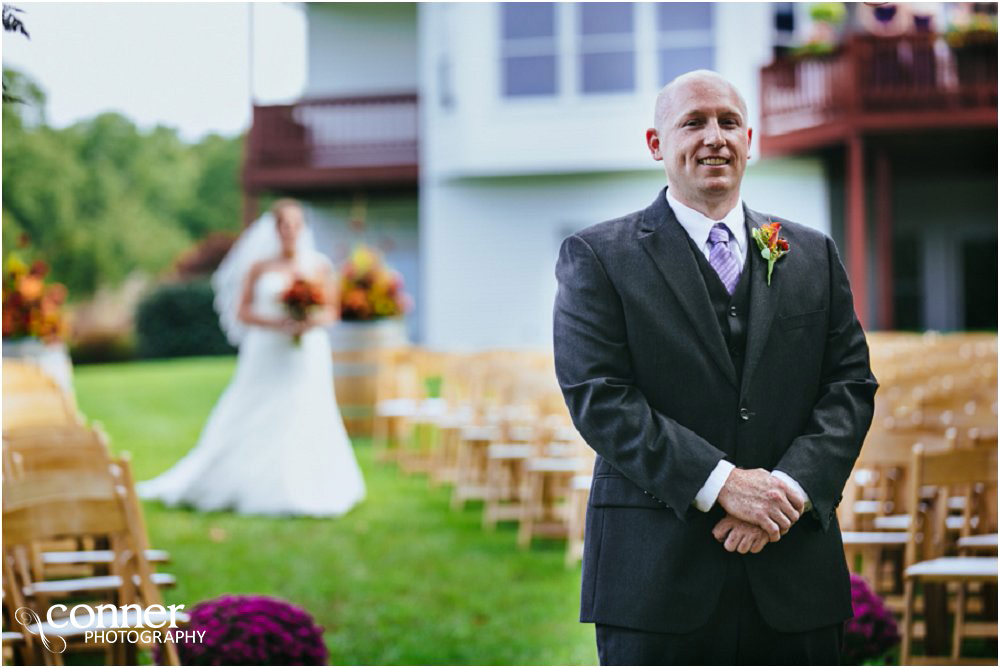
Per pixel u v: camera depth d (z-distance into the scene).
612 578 3.21
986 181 20.67
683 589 3.14
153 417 14.93
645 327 3.24
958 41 17.42
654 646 3.16
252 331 9.62
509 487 9.38
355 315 13.68
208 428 9.70
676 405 3.23
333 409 9.78
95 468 5.85
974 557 5.53
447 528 8.87
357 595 6.94
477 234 19.14
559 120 18.25
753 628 3.17
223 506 9.45
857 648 4.59
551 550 8.16
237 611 4.48
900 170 20.09
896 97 17.55
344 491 9.59
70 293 32.72
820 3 19.06
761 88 18.17
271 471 9.39
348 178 21.00
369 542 8.36
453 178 19.17
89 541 6.31
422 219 20.67
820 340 3.33
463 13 18.44
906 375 9.06
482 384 10.70
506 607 6.66
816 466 3.14
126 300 33.69
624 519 3.23
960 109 17.42
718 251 3.31
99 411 15.24
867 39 17.61
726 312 3.27
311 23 22.19
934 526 5.84
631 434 3.13
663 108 3.35
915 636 5.61
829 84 18.05
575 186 18.80
